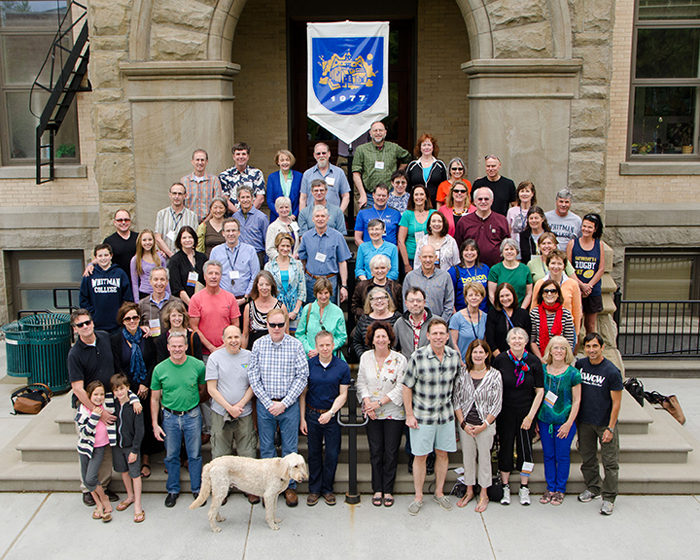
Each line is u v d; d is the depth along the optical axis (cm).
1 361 1025
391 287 704
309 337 659
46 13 1113
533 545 559
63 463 678
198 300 661
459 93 1144
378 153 875
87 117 1102
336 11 1127
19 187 1124
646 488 645
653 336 1069
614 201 1087
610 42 861
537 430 668
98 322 732
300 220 796
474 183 815
